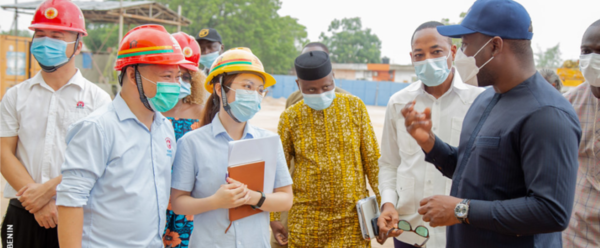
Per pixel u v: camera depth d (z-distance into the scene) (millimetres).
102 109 1937
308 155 2943
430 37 2619
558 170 1573
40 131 2664
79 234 1770
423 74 2678
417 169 2836
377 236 2807
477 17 1847
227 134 2215
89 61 23500
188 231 2984
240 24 46938
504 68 1834
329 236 2918
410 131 2047
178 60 1951
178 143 2242
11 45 16453
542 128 1622
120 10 22016
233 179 2051
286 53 51750
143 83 1932
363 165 3125
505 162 1765
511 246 1782
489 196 1820
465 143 2027
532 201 1598
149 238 1994
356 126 3000
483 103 2018
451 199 1814
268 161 2201
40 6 2551
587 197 2881
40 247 2695
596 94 2811
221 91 2191
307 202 2932
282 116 3055
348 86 35219
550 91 1742
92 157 1801
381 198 2873
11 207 2689
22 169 2605
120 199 1892
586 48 2701
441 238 2783
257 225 2227
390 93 34594
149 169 2014
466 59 1901
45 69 2596
